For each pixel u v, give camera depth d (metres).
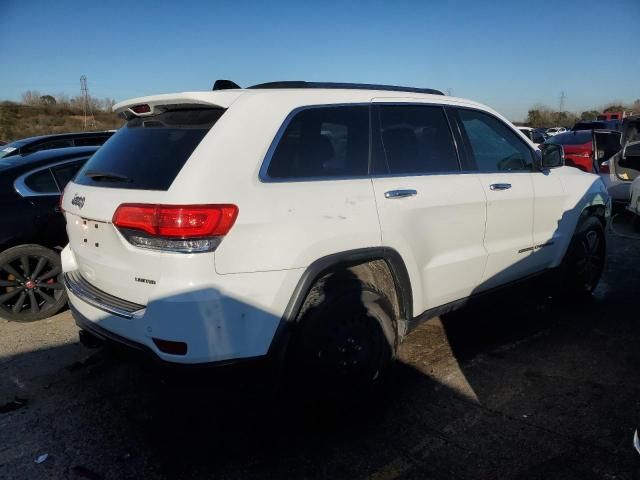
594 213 5.09
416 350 4.11
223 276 2.52
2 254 4.64
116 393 3.56
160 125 2.98
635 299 5.16
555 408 3.24
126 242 2.64
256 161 2.70
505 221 4.02
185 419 3.24
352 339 3.05
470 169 3.85
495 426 3.07
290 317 2.73
